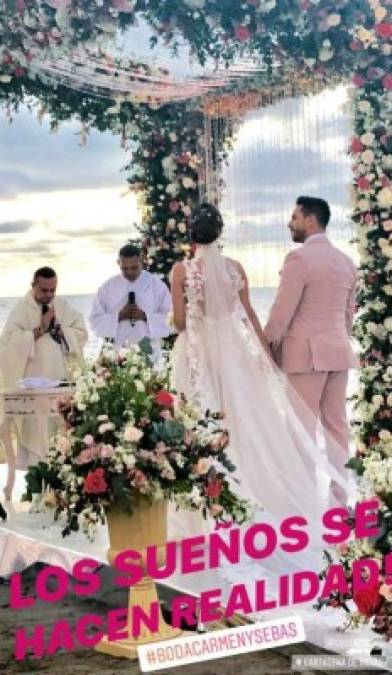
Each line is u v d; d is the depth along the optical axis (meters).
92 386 4.04
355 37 6.27
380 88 6.49
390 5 6.25
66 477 3.99
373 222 6.61
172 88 7.90
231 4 5.88
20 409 6.61
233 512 4.18
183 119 8.65
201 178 8.69
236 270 5.48
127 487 3.91
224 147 8.47
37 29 5.76
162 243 8.90
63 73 7.39
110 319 7.75
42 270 7.18
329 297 5.75
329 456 5.39
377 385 6.63
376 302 6.63
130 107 8.41
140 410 3.97
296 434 5.26
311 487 5.17
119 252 7.88
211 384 5.27
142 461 3.91
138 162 8.88
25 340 7.13
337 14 6.09
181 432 3.92
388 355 6.66
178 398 4.19
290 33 6.20
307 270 5.70
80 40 5.76
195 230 5.43
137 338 7.75
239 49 6.29
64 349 7.28
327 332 5.77
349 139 6.68
